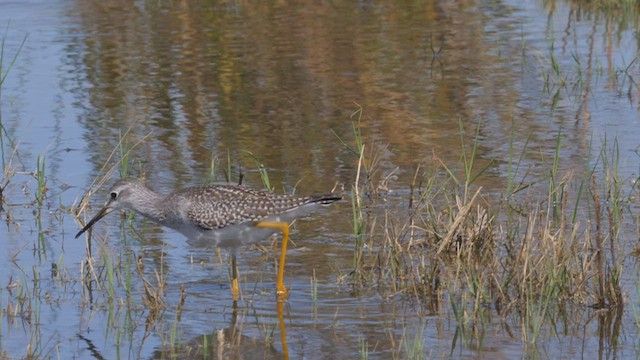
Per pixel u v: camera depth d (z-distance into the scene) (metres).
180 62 20.64
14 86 19.03
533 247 11.79
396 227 12.47
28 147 16.19
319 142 16.38
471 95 18.58
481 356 9.72
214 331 10.50
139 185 12.18
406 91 18.86
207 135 16.78
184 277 11.96
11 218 13.69
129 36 22.39
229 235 11.59
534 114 17.42
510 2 25.53
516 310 10.80
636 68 19.78
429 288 11.34
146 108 18.11
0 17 23.81
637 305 10.75
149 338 10.34
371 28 23.00
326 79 19.61
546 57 20.73
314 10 24.55
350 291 11.49
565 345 9.94
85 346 10.13
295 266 12.20
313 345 10.10
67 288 11.59
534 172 14.74
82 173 15.23
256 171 15.11
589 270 11.45
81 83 19.31
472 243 11.98
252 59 20.81
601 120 17.02
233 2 25.22
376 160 15.38
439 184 14.43
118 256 12.56
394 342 10.12
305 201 11.55
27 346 10.09
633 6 23.84
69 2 25.39
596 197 10.92
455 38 22.27
